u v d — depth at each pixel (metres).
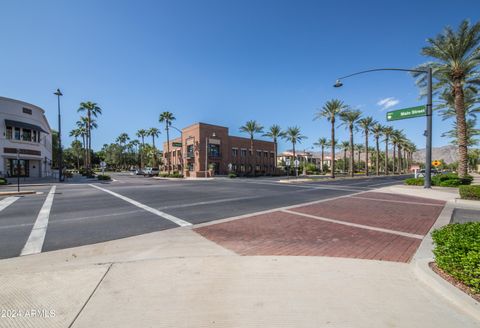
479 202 10.82
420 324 2.41
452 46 16.77
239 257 4.28
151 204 10.85
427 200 12.37
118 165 92.62
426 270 3.43
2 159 27.69
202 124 45.41
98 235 5.93
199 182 27.97
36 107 32.28
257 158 55.88
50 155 45.25
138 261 4.13
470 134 29.78
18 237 5.77
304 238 5.57
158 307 2.71
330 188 19.64
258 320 2.48
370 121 47.47
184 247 4.94
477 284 2.75
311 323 2.42
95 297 2.93
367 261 4.09
